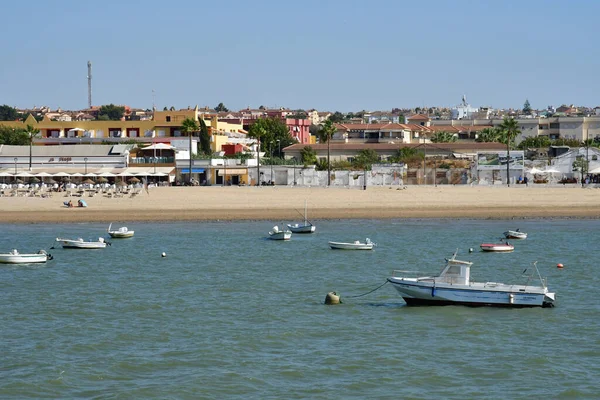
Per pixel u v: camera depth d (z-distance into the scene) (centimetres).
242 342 5869
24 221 14225
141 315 6794
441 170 18762
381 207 14962
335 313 6769
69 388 4912
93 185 17475
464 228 12925
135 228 13338
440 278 6912
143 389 4884
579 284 8062
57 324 6488
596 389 4850
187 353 5603
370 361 5391
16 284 8338
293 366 5300
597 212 14600
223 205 15200
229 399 4725
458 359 5428
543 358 5428
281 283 8219
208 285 8150
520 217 14312
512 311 6731
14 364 5381
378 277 8519
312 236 12119
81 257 10250
